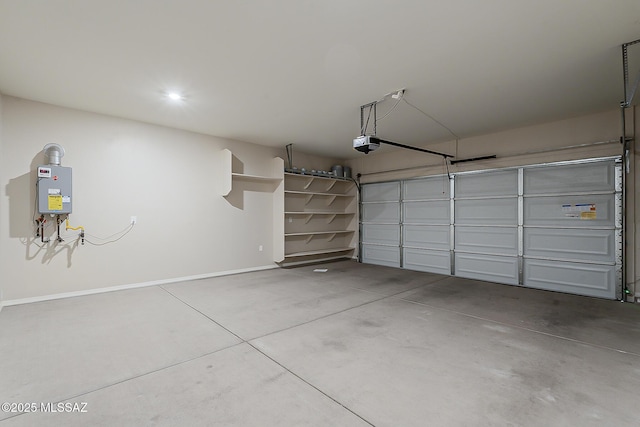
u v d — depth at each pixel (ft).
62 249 13.87
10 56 9.57
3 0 7.00
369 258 25.35
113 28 8.18
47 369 7.63
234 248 19.98
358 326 10.71
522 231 17.22
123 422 5.73
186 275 17.78
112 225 15.19
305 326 10.68
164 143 16.94
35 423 5.67
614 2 7.25
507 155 17.88
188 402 6.35
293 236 23.61
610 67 10.52
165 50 9.32
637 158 13.99
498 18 7.85
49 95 12.63
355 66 10.41
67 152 13.93
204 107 14.10
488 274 18.54
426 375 7.47
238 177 19.94
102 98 12.98
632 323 11.10
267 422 5.76
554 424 5.73
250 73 10.87
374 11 7.54
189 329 10.33
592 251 15.05
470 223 19.38
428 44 9.06
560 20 7.93
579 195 15.44
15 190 12.75
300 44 9.04
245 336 9.77
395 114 15.20
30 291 13.14
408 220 22.66
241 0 7.09
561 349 8.93
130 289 15.58
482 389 6.88
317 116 15.39
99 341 9.31
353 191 26.68
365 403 6.36
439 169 20.99
